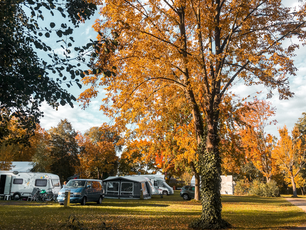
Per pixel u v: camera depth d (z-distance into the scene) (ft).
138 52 37.35
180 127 62.34
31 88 17.08
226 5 42.27
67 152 159.53
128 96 40.68
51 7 17.21
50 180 83.20
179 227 32.68
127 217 39.68
